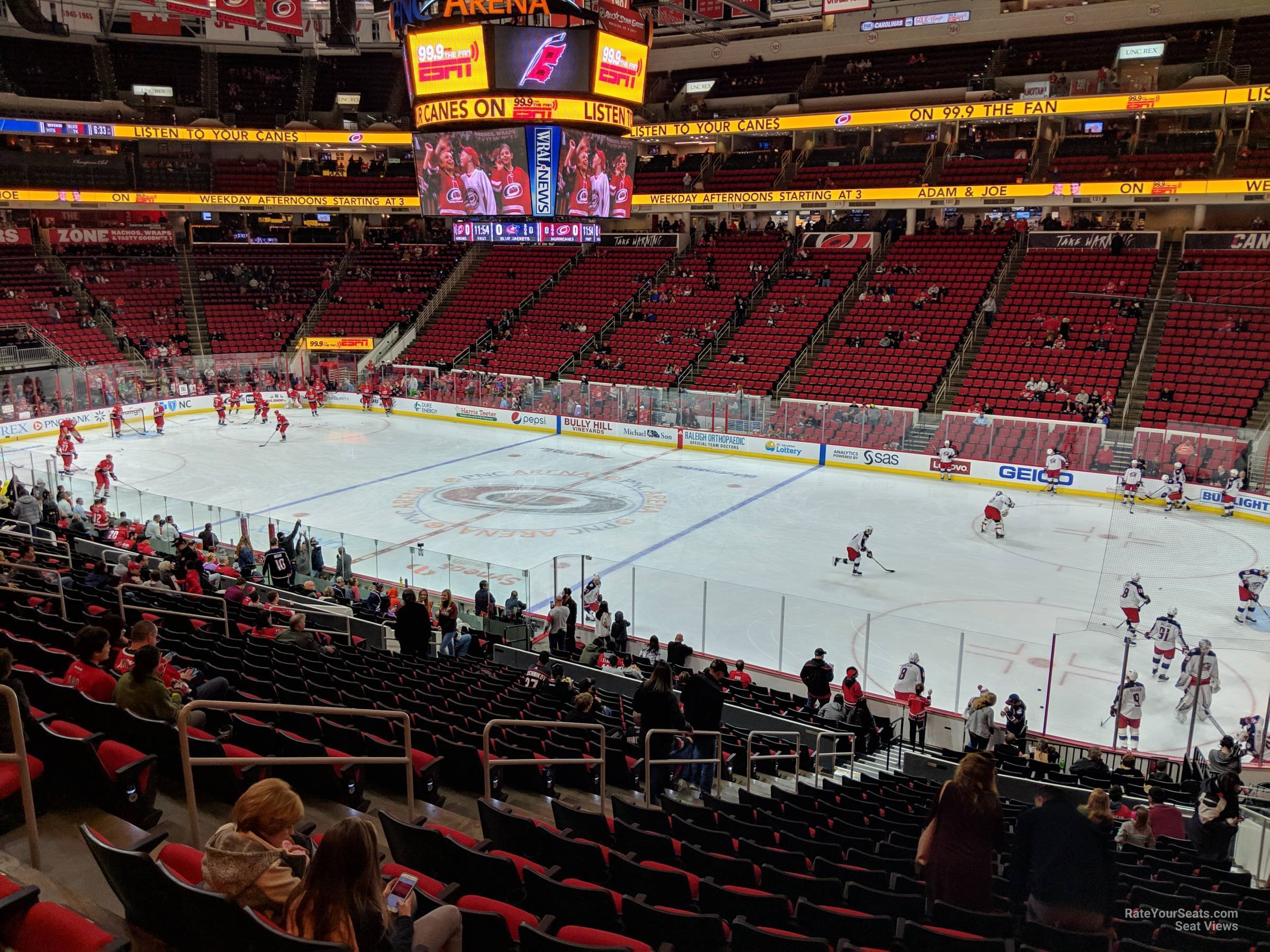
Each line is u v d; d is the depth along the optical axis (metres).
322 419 43.22
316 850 3.59
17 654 9.18
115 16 48.72
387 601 18.72
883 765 14.36
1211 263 35.84
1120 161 38.19
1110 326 34.72
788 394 37.75
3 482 26.33
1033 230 41.00
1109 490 30.05
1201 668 14.75
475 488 30.31
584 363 42.66
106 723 6.71
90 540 20.41
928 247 41.69
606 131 27.38
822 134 47.25
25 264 45.94
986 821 5.55
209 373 44.00
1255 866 10.30
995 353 35.72
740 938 4.75
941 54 43.91
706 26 44.31
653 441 37.81
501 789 8.73
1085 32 40.94
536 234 28.84
